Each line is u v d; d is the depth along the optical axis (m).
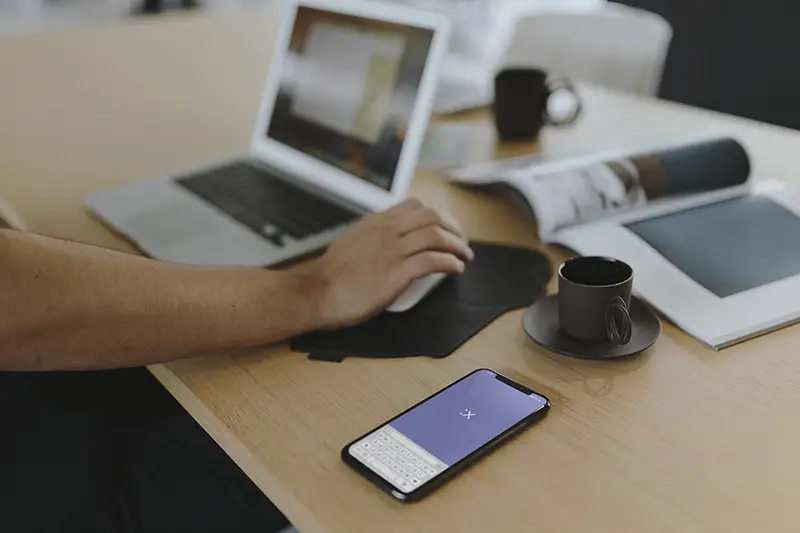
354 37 1.06
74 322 0.67
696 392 0.66
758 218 0.93
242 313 0.74
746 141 1.23
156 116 1.44
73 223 1.05
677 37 2.31
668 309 0.76
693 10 2.25
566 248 0.92
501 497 0.56
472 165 1.21
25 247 0.67
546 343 0.72
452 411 0.64
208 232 0.98
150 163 1.24
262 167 1.18
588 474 0.58
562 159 1.09
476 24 2.86
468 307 0.80
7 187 1.16
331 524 0.55
